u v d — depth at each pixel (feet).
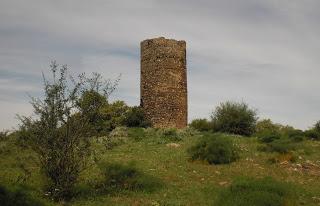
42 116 49.16
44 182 50.57
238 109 120.47
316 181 61.72
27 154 66.49
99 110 51.65
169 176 62.44
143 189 54.44
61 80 49.85
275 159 74.69
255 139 100.78
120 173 58.34
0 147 71.00
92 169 62.44
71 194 50.06
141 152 83.56
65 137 49.39
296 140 103.40
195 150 77.46
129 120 124.67
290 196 48.73
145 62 131.03
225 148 75.41
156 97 127.65
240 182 50.96
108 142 63.36
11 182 49.70
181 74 130.31
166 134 108.27
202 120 127.65
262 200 45.65
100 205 47.16
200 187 56.49
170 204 47.75
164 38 128.77
